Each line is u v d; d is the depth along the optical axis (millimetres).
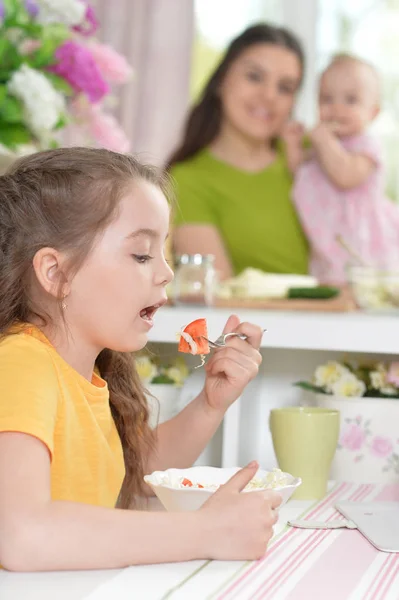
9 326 1033
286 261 3666
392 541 934
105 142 1866
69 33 1812
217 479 1146
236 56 3760
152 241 1022
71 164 1029
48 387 958
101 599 743
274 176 3705
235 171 3699
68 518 831
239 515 871
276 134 3744
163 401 1468
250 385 1479
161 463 1298
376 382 1402
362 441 1366
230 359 1274
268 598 752
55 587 773
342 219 3652
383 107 3873
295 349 1576
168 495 1021
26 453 866
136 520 844
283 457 1226
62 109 1725
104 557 823
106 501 1101
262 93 3727
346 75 3719
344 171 3641
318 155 3686
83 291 1002
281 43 3764
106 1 3811
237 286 2043
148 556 835
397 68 3891
